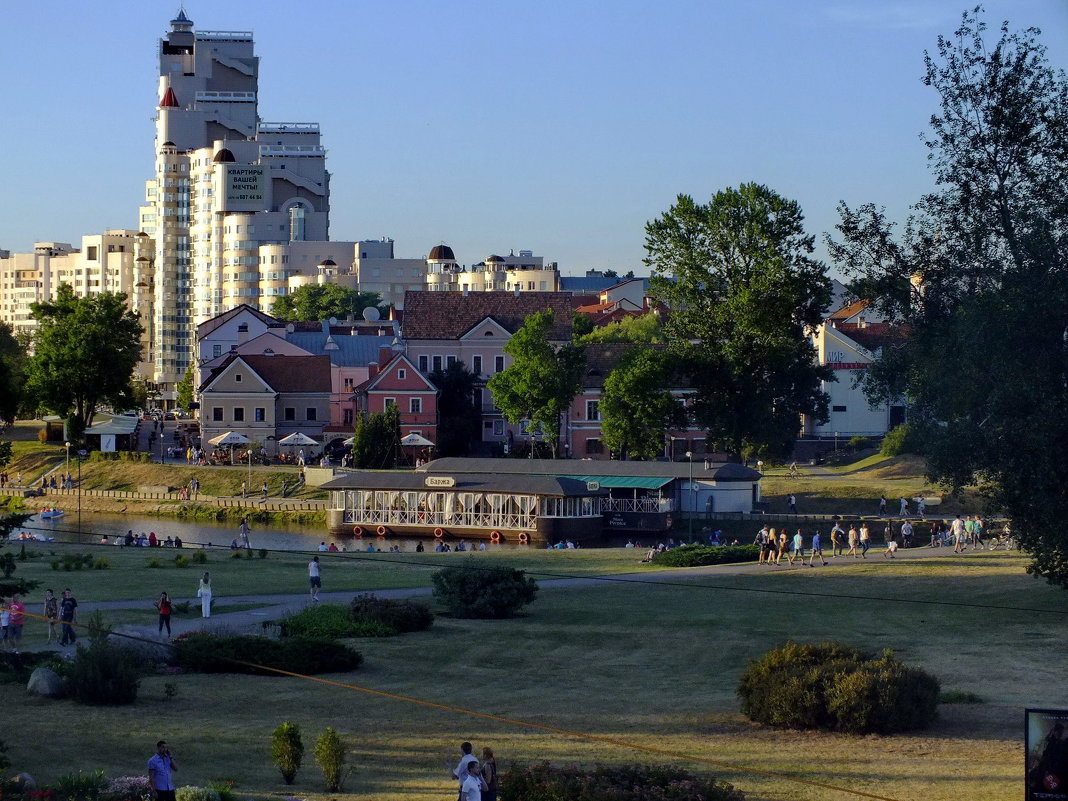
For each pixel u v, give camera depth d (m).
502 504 118.69
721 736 42.22
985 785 35.91
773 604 70.31
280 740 36.75
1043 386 56.31
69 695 46.69
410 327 178.25
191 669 52.50
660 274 138.75
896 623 63.94
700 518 120.19
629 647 58.91
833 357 172.75
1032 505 57.12
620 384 136.25
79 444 169.00
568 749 40.41
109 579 76.31
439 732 42.88
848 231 69.25
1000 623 63.06
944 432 60.09
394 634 61.47
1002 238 64.75
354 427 165.88
